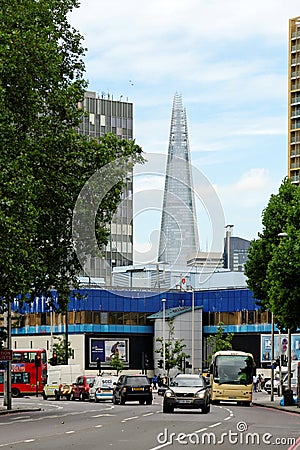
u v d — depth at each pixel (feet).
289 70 513.04
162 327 396.37
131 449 73.77
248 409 177.78
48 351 395.55
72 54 183.42
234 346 403.13
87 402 239.09
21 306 174.81
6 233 135.54
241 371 213.46
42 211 159.33
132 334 401.90
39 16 163.94
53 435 91.45
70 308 396.16
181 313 402.93
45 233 165.48
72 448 74.90
